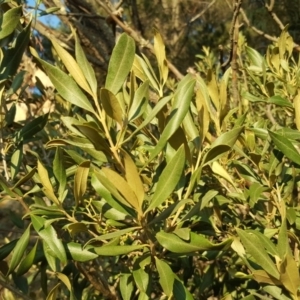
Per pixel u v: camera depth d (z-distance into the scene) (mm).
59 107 1155
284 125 1112
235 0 1071
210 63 1554
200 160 627
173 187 552
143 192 538
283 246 569
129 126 790
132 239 690
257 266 676
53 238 604
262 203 828
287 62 961
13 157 713
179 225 591
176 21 3459
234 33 1085
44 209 625
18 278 757
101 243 628
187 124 669
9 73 674
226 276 948
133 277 612
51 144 619
